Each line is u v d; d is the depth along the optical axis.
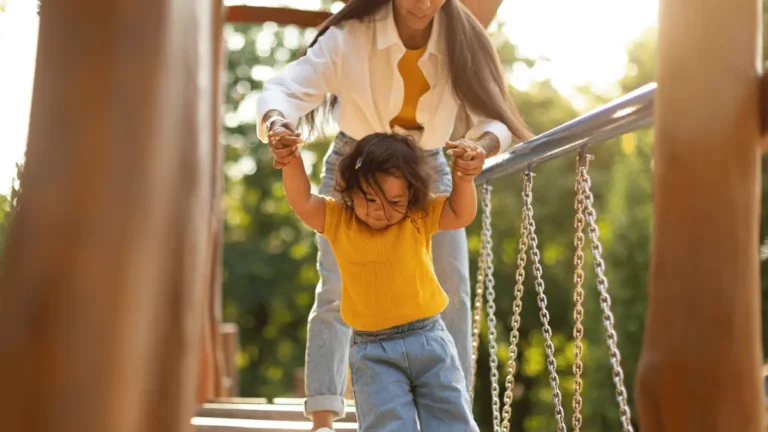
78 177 1.17
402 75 2.63
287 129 2.20
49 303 1.15
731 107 1.47
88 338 1.14
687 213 1.46
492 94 2.61
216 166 4.92
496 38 18.62
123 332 1.16
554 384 2.56
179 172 1.23
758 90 1.49
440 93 2.67
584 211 2.37
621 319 10.96
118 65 1.19
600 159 16.70
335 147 2.76
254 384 21.00
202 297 1.28
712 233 1.45
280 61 19.72
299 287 20.27
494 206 16.48
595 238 2.31
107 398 1.14
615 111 2.14
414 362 2.26
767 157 10.46
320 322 2.79
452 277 2.80
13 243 1.17
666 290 1.47
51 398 1.13
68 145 1.18
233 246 20.27
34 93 1.20
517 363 15.95
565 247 16.34
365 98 2.62
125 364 1.15
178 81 1.23
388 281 2.27
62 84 1.19
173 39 1.22
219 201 4.99
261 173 20.34
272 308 20.80
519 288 2.83
